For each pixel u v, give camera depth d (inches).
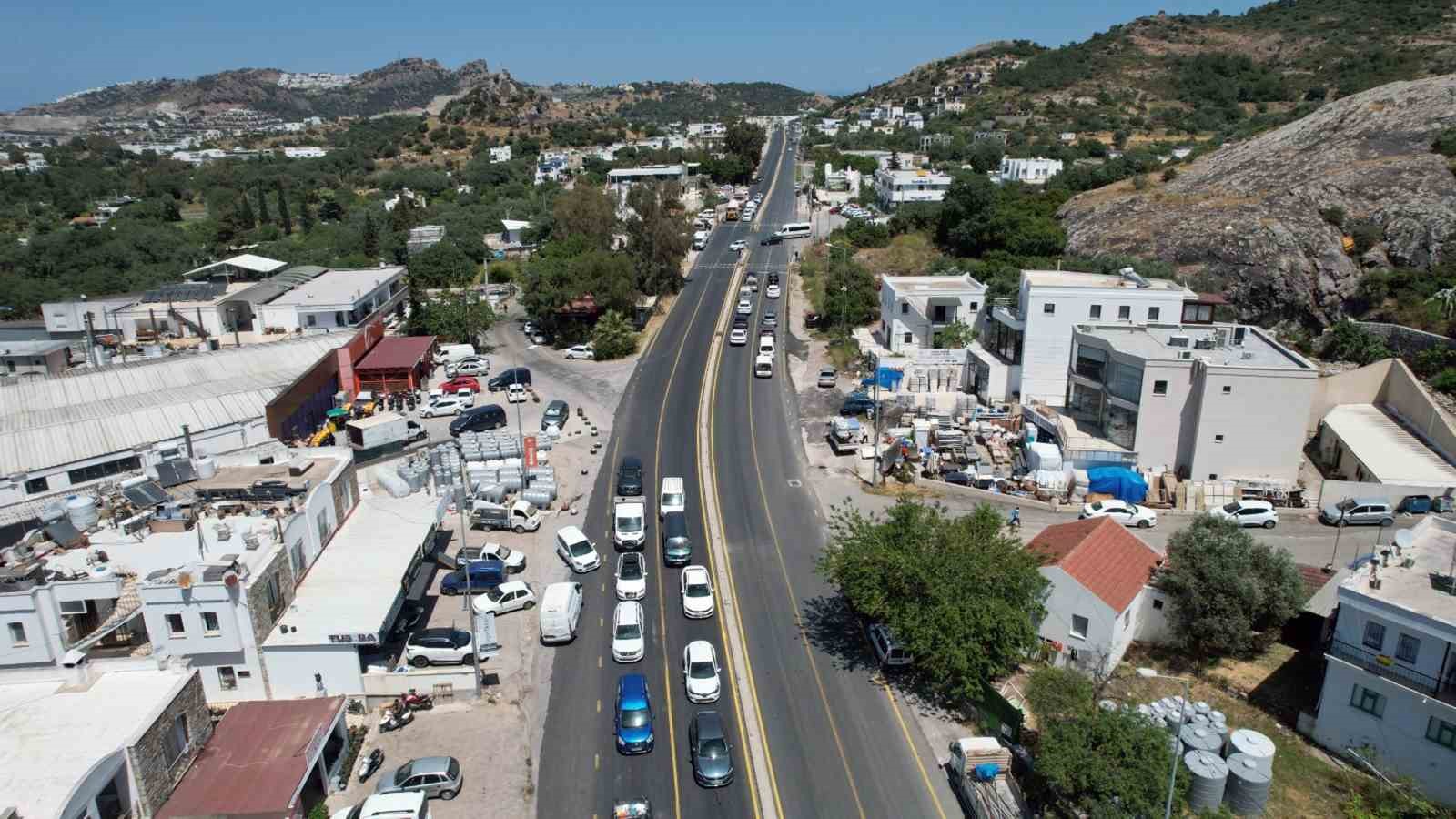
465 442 2294.5
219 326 3161.9
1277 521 2063.2
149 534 1497.3
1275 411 2132.1
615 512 1979.6
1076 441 2301.9
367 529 1760.6
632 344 3390.7
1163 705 1350.9
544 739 1366.9
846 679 1523.1
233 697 1405.0
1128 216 4195.4
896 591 1472.7
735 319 3686.0
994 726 1369.3
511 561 1835.6
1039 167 6432.1
